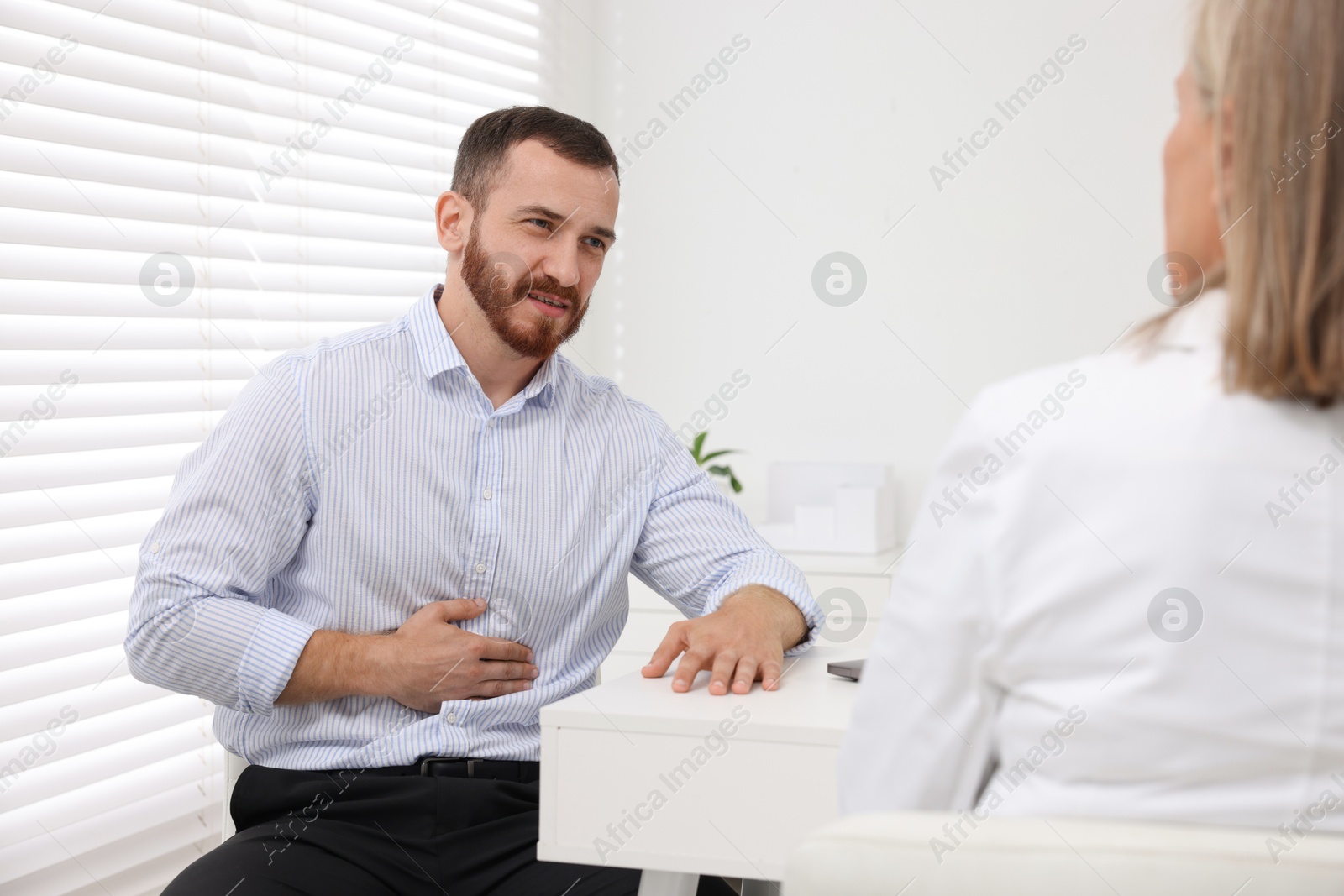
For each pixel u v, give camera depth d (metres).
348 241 2.22
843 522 2.55
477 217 1.38
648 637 2.51
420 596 1.36
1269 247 0.52
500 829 1.27
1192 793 0.52
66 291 1.64
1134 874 0.50
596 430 1.50
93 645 1.69
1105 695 0.53
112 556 1.71
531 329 1.37
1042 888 0.51
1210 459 0.52
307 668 1.24
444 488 1.35
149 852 1.81
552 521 1.41
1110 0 2.54
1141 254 2.55
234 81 1.95
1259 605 0.51
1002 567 0.55
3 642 1.57
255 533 1.29
